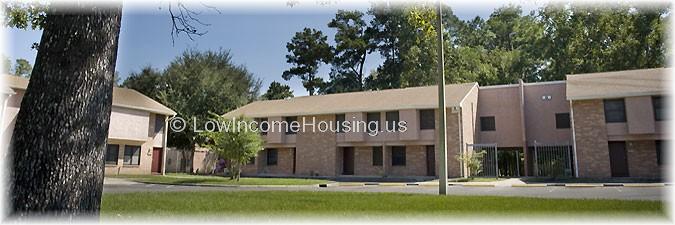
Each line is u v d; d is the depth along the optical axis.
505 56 43.94
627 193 12.48
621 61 33.06
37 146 4.44
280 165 29.98
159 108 29.41
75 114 4.61
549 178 22.64
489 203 8.38
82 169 4.60
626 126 21.94
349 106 27.97
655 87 21.66
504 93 28.02
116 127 26.23
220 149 21.31
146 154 28.67
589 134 22.58
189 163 35.47
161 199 9.45
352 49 47.72
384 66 46.16
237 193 11.48
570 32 37.16
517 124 27.23
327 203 8.53
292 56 49.56
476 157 23.23
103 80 4.90
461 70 40.09
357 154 27.88
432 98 26.38
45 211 4.34
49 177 4.41
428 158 26.09
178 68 38.28
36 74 4.63
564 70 37.19
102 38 4.89
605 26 34.12
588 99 22.75
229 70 40.91
